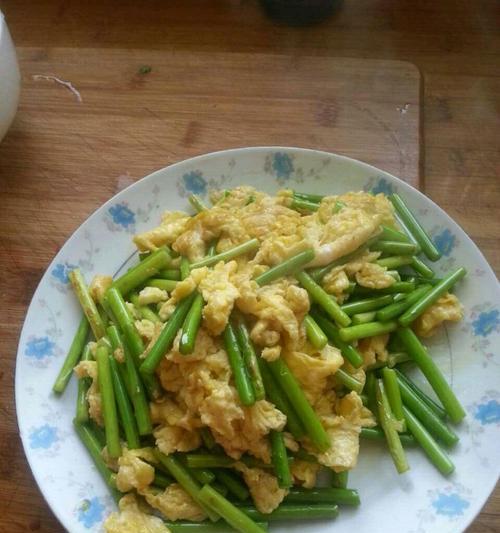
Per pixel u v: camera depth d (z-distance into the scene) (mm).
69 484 265
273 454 250
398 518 253
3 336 318
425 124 400
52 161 370
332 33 431
